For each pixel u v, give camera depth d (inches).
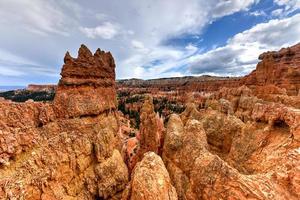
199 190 657.6
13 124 840.9
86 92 1422.2
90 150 1077.1
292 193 510.3
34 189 712.4
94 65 1578.5
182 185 853.2
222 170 597.3
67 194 851.4
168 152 1053.2
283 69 2891.2
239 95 2287.2
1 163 689.6
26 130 850.1
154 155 699.4
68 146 954.1
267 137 869.8
